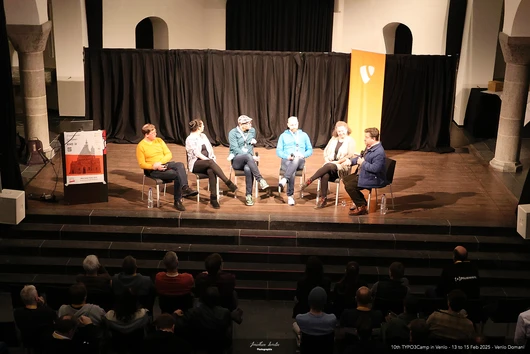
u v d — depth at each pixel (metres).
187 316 6.56
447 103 12.41
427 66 12.20
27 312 6.54
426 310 7.05
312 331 6.45
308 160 11.80
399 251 9.09
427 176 11.23
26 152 11.24
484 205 10.09
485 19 13.34
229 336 6.71
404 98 12.36
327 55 12.09
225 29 14.23
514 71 11.23
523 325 6.62
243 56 12.18
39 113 11.29
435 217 9.55
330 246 9.12
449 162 11.99
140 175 10.90
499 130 11.62
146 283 7.21
